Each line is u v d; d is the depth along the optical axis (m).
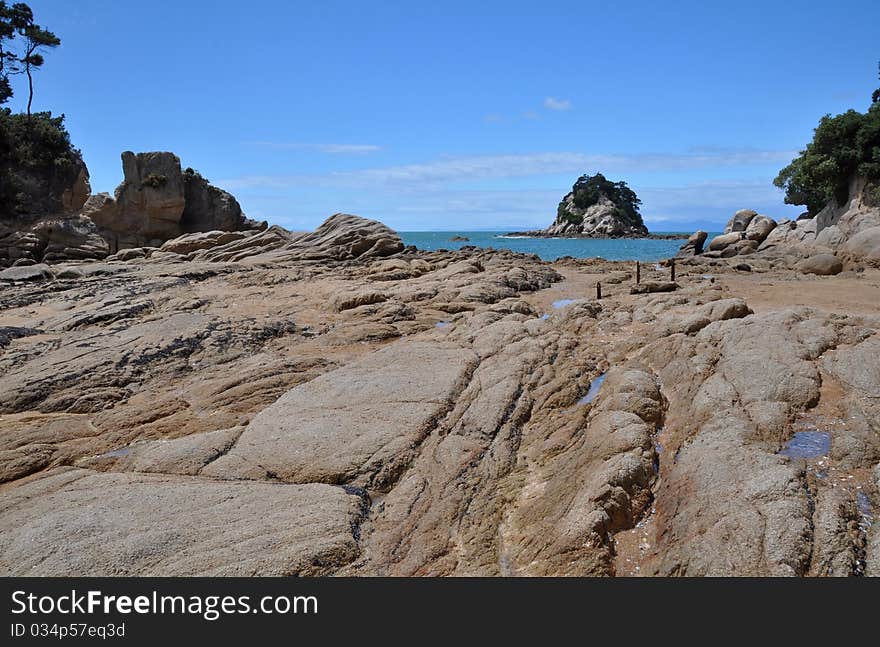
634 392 10.45
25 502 8.50
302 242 37.59
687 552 6.66
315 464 9.25
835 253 33.91
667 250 70.00
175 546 7.24
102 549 7.18
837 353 10.74
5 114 46.78
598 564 6.88
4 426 11.33
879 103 39.50
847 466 7.86
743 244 42.41
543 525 7.69
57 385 13.14
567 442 9.69
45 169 47.53
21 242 42.75
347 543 7.38
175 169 49.72
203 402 12.26
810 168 39.97
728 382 10.31
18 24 47.19
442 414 10.69
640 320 16.33
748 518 6.75
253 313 19.81
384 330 17.05
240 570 6.88
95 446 10.56
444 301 20.55
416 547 7.46
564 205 141.38
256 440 10.02
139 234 49.50
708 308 14.63
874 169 35.41
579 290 24.00
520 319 17.14
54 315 19.86
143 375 14.09
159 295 22.89
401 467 9.23
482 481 8.87
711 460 8.09
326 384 12.13
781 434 8.69
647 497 8.08
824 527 6.57
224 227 55.03
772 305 19.45
